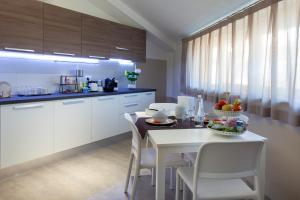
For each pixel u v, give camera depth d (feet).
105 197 7.15
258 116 7.73
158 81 16.72
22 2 8.83
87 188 7.64
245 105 8.18
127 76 14.34
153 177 8.03
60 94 10.44
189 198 7.18
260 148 4.61
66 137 9.99
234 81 8.80
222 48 9.77
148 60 15.94
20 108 8.24
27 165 8.87
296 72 5.92
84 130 10.77
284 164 6.73
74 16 10.68
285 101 6.54
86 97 10.69
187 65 13.71
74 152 10.67
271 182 7.24
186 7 10.22
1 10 8.29
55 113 9.46
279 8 6.64
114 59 13.07
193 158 7.17
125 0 12.10
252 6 7.70
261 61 7.43
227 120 5.93
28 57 10.05
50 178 8.29
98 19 11.78
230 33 9.18
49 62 10.96
